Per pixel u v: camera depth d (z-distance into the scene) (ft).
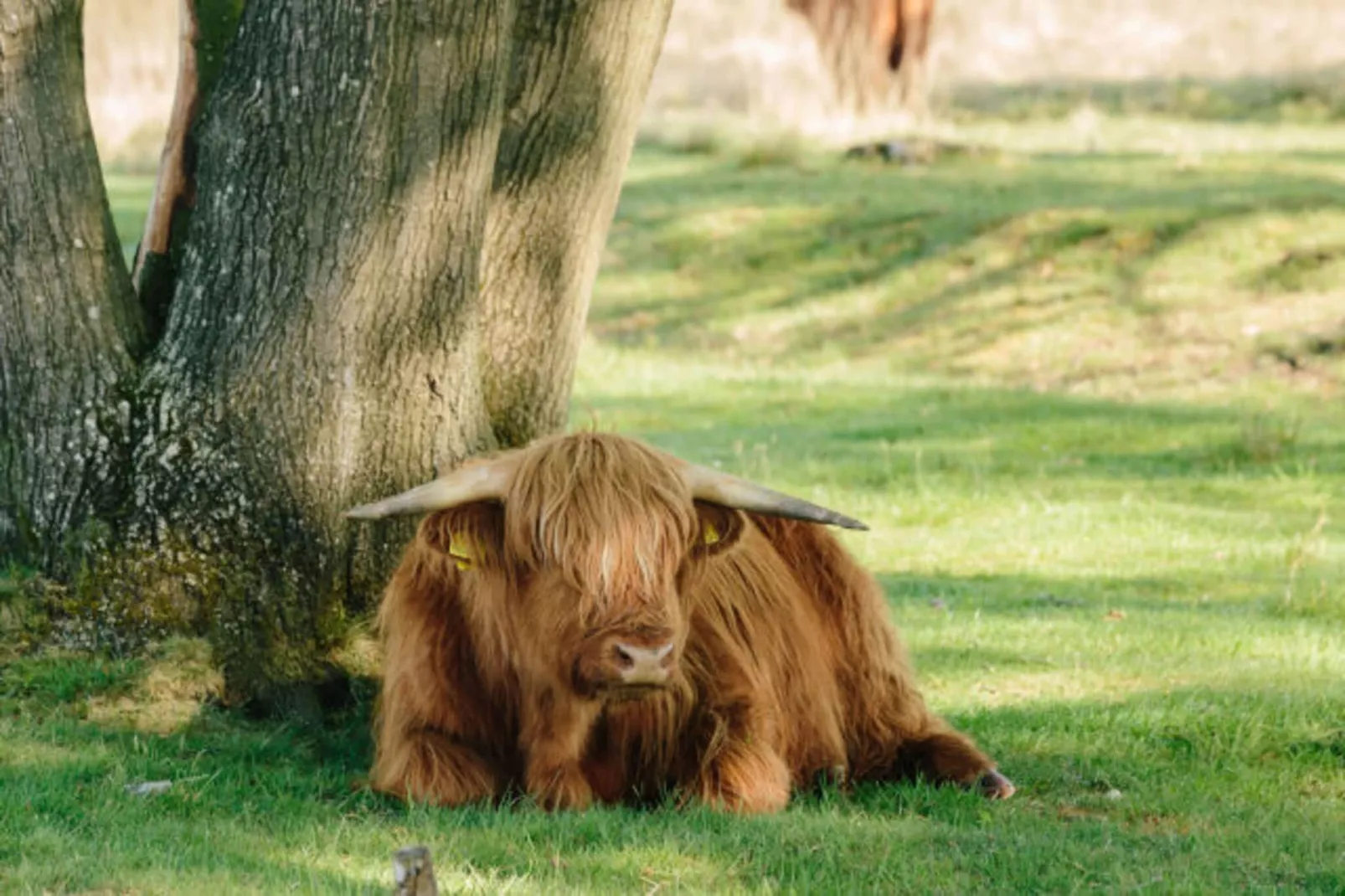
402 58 37.91
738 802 33.53
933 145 148.05
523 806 33.45
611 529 31.17
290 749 37.88
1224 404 94.12
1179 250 114.83
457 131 38.81
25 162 38.34
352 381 39.52
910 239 125.49
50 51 38.27
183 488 39.45
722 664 34.81
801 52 185.88
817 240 127.95
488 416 43.16
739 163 150.82
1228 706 42.75
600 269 126.93
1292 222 116.67
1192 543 65.62
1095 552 64.85
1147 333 106.32
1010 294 114.62
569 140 43.86
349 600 40.68
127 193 134.92
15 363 39.17
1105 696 44.52
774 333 115.65
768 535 39.24
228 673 39.37
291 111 38.27
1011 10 222.89
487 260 43.75
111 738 37.24
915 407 92.68
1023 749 39.96
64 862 28.71
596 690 31.17
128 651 39.24
